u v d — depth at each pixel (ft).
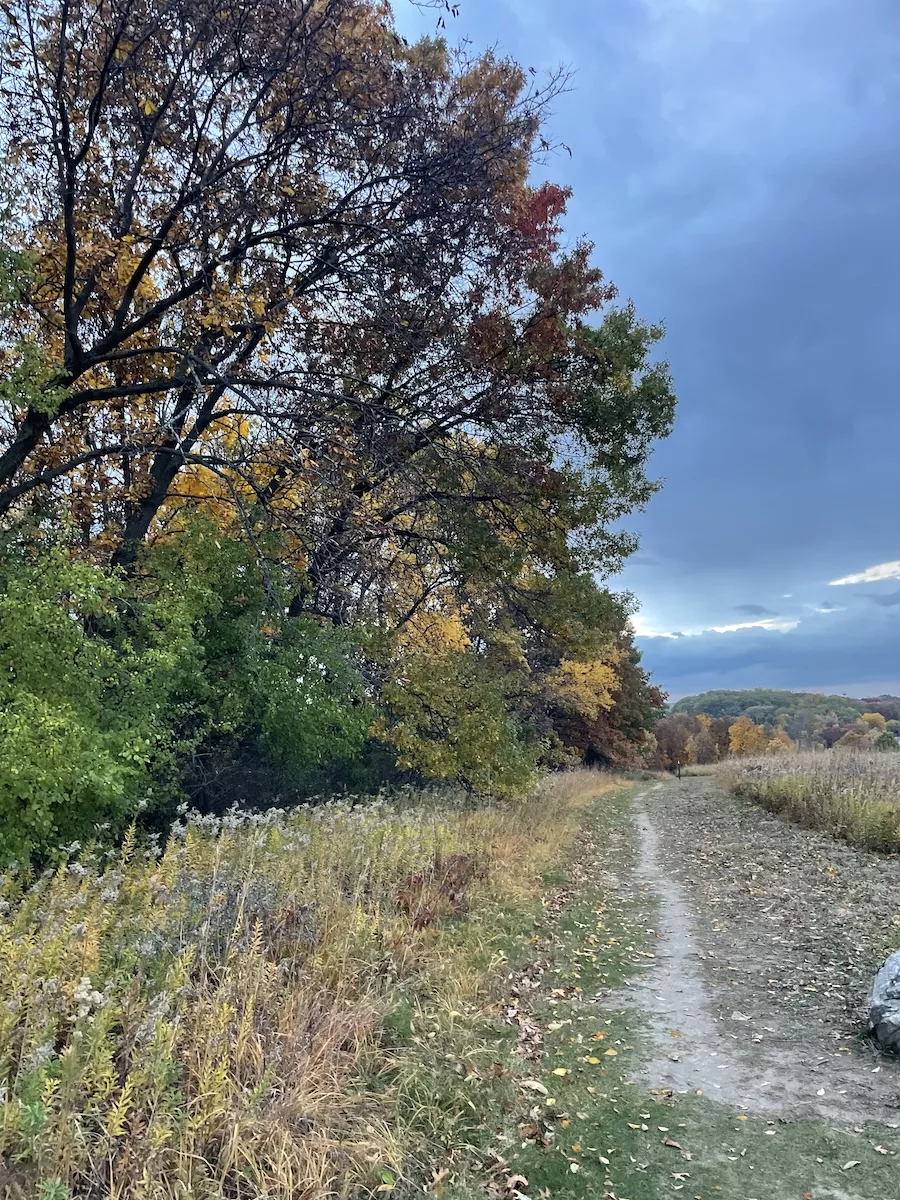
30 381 27.53
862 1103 13.98
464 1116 13.53
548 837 46.09
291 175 38.52
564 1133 13.28
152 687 29.78
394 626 52.44
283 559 42.70
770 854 41.50
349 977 17.03
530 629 53.47
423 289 41.29
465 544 42.73
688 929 27.55
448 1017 16.84
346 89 35.53
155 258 39.47
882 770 60.18
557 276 42.22
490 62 40.45
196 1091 11.59
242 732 39.29
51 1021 10.93
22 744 22.36
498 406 44.93
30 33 33.09
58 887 17.52
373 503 50.83
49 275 35.81
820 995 19.61
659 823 65.16
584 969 22.67
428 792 48.42
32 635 24.79
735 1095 14.55
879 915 26.50
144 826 31.65
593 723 133.28
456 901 25.91
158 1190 9.41
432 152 37.83
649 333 45.34
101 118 35.06
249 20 32.86
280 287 40.09
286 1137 10.98
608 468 46.52
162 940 14.62
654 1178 11.91
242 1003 13.83
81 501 39.14
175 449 35.86
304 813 30.01
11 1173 9.21
